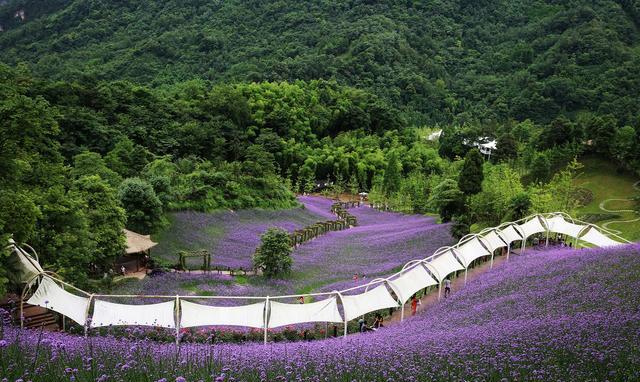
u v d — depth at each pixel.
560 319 20.34
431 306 34.47
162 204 53.22
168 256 47.75
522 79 184.75
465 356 16.06
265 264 44.66
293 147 113.06
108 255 39.28
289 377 13.30
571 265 33.62
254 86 130.62
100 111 89.44
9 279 24.80
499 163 101.56
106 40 199.12
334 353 17.53
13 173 23.20
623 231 65.75
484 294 32.09
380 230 70.00
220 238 56.06
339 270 47.44
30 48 193.12
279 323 26.94
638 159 84.69
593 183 85.38
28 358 12.01
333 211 89.25
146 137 89.75
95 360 12.17
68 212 32.88
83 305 25.94
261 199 74.00
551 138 95.31
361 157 118.50
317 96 140.25
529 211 56.78
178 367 12.80
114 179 56.25
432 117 170.62
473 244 42.41
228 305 34.69
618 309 20.61
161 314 25.98
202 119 106.69
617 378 12.53
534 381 12.89
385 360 15.85
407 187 97.06
